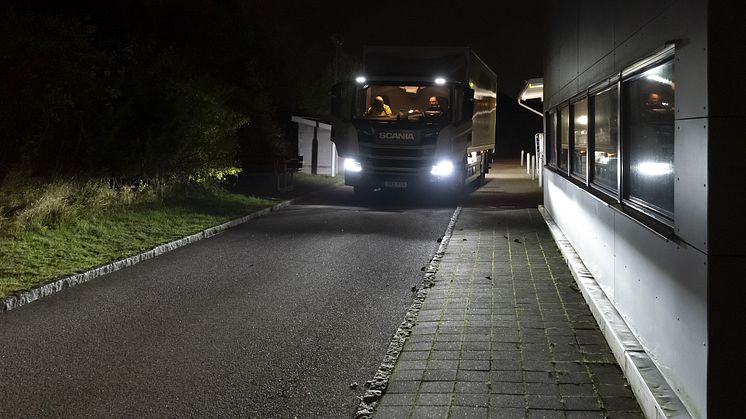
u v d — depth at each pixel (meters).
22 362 5.91
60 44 14.64
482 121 24.47
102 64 15.98
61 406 4.96
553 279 8.90
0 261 9.52
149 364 5.87
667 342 4.60
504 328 6.67
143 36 22.95
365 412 4.70
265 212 17.75
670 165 4.72
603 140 7.80
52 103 14.32
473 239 12.48
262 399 5.09
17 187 12.67
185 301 8.12
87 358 6.02
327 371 5.70
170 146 17.39
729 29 3.71
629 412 4.60
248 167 29.00
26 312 7.59
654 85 5.23
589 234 8.48
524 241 12.09
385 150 20.03
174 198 17.19
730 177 3.71
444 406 4.78
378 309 7.75
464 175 21.58
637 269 5.58
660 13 4.79
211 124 18.64
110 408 4.93
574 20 9.97
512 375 5.35
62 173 14.53
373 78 20.12
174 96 17.59
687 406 4.13
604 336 6.29
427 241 12.72
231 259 10.93
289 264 10.49
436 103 19.95
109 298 8.26
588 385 5.10
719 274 3.73
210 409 4.91
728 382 3.74
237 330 6.91
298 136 31.64
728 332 3.73
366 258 10.99
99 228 12.41
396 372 5.51
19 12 14.80
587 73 8.60
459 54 20.14
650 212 5.30
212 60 31.28
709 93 3.73
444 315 7.23
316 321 7.25
